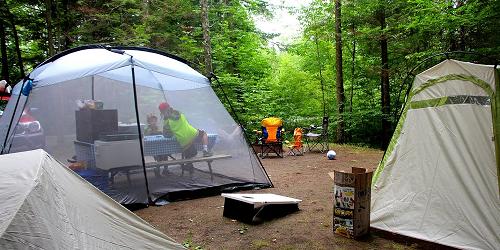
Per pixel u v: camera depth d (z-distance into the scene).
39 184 2.11
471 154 3.63
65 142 5.09
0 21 11.73
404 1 11.50
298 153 10.73
